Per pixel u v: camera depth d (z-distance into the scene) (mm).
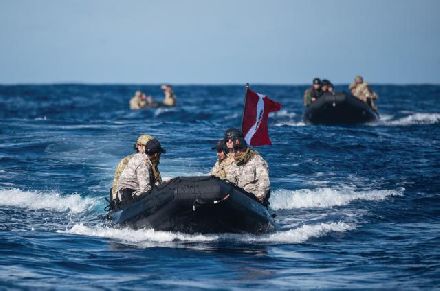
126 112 127875
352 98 92812
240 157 37125
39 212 40906
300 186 47781
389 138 76250
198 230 34531
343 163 57469
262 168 37188
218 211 33688
